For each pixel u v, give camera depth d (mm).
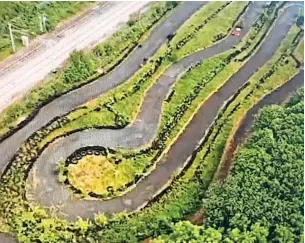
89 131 44875
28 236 36844
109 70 50875
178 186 41656
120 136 44875
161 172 42719
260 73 53938
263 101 50719
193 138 46000
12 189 39781
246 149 41969
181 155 44344
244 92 51406
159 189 41406
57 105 46625
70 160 42344
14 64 48406
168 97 49281
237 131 47062
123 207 39750
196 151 44812
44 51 50281
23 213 38156
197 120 47750
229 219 36219
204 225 36719
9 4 53688
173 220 39062
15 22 52625
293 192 37719
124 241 37281
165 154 44219
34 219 37812
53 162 42000
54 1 55781
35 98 46250
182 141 45562
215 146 45344
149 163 43156
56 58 49750
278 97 51344
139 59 52656
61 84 48062
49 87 47312
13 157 41969
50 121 45125
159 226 38188
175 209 39750
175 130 46375
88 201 39750
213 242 34750
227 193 37656
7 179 40406
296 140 41656
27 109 45594
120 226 38094
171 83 50812
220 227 36188
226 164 43719
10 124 44188
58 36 52250
